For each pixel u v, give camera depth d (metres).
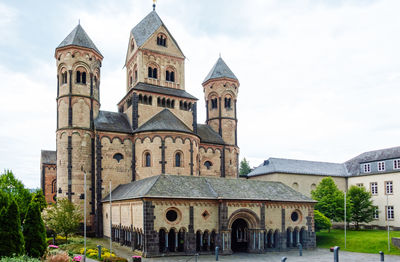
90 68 62.91
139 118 62.53
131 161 60.81
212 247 43.50
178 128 59.91
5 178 55.44
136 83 68.50
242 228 49.44
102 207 57.28
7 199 28.91
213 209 43.50
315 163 83.75
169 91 67.88
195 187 44.72
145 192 40.12
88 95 62.00
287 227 48.38
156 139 58.31
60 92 62.22
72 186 57.84
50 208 56.09
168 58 70.56
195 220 41.97
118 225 47.78
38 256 31.64
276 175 74.94
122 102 70.12
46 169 82.25
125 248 44.03
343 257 43.12
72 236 53.09
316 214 57.81
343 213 61.84
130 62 72.81
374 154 78.94
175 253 40.22
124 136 61.00
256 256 41.91
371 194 73.31
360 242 52.66
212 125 76.25
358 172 80.06
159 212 39.88
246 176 83.50
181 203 41.38
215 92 76.69
